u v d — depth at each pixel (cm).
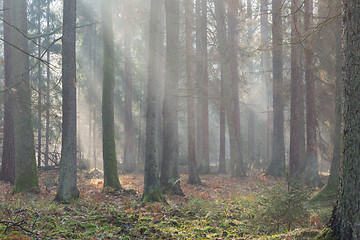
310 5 1600
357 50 503
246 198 1209
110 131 1515
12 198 1171
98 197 1236
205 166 2541
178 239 704
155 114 1185
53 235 675
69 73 1151
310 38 1202
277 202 722
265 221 745
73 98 1156
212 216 916
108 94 1530
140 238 709
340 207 521
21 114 1356
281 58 2194
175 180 1380
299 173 1836
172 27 1397
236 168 2123
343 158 519
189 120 1891
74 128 1159
